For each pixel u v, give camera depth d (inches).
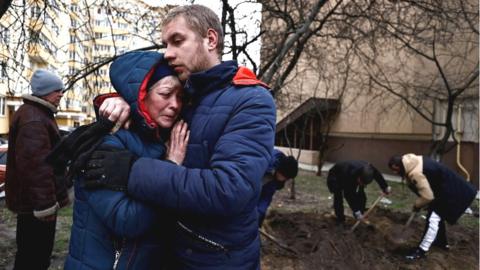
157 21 212.5
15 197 104.9
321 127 561.3
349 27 256.4
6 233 186.7
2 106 653.3
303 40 236.4
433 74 410.3
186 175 46.8
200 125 52.4
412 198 335.3
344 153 595.5
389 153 518.9
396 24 258.5
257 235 57.9
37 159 100.0
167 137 54.9
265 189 124.3
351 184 217.6
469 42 343.9
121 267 50.3
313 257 173.9
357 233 211.5
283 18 235.9
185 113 55.1
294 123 580.7
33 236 105.6
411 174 183.0
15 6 170.1
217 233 52.6
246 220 54.6
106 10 199.0
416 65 439.2
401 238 205.5
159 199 46.7
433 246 201.2
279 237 198.4
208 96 53.8
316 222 225.0
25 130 100.8
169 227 54.6
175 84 53.1
